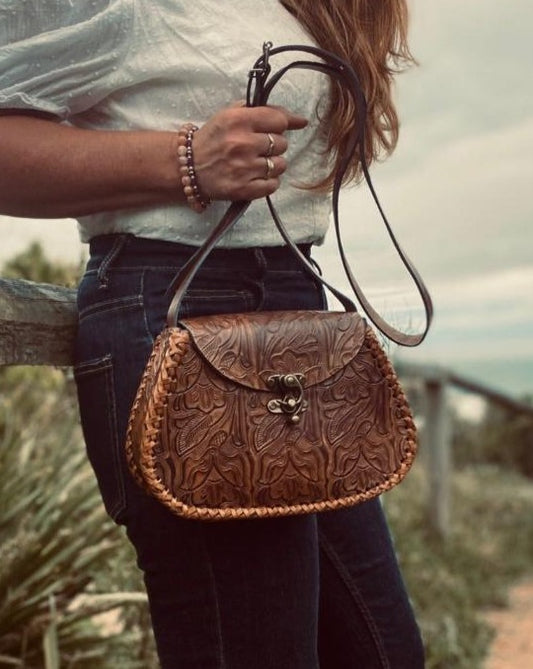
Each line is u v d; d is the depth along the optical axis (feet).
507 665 12.62
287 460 4.03
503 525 21.90
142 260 4.17
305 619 4.20
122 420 4.10
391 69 4.98
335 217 4.42
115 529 8.11
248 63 4.23
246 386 3.97
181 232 4.15
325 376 4.14
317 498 4.10
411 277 4.91
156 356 3.89
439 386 19.21
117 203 4.10
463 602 14.78
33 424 9.53
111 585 8.61
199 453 3.86
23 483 8.09
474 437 33.37
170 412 3.82
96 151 4.00
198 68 4.15
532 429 32.55
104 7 4.07
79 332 4.35
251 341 4.01
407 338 4.60
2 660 7.04
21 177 4.00
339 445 4.15
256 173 4.00
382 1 4.85
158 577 4.19
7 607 7.25
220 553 4.07
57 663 6.81
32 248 9.44
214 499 3.90
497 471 30.27
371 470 4.23
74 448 8.96
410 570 15.44
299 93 4.38
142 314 4.11
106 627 8.86
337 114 4.52
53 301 4.71
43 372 10.91
